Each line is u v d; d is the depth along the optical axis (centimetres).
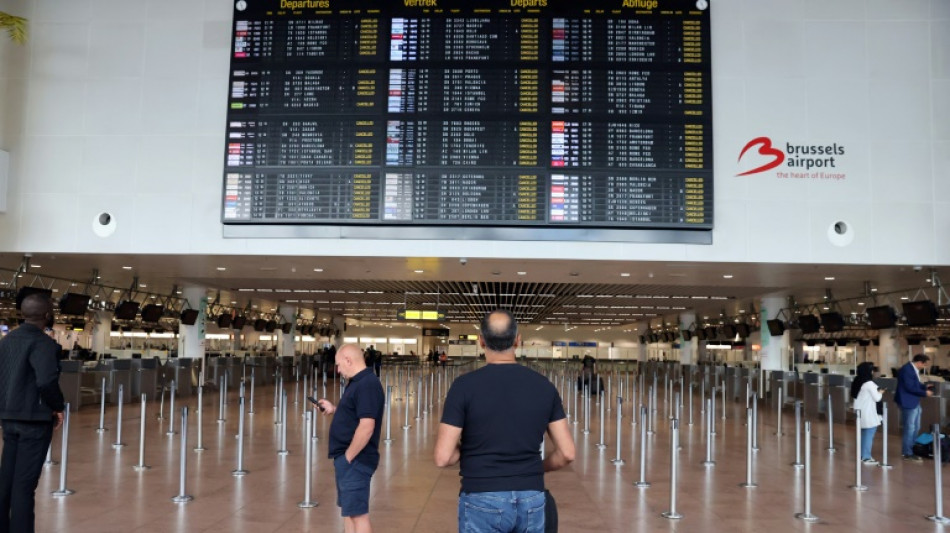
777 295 2097
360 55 1100
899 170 1104
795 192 1102
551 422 319
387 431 1114
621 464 949
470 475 303
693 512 683
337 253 1104
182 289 2236
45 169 1137
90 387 1666
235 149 1100
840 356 3762
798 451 946
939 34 1123
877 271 1214
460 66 1092
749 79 1118
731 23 1128
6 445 491
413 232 1086
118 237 1124
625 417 1572
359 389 452
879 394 1000
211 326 4012
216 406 1694
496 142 1081
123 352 2478
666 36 1099
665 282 1480
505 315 326
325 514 649
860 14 1130
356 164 1085
